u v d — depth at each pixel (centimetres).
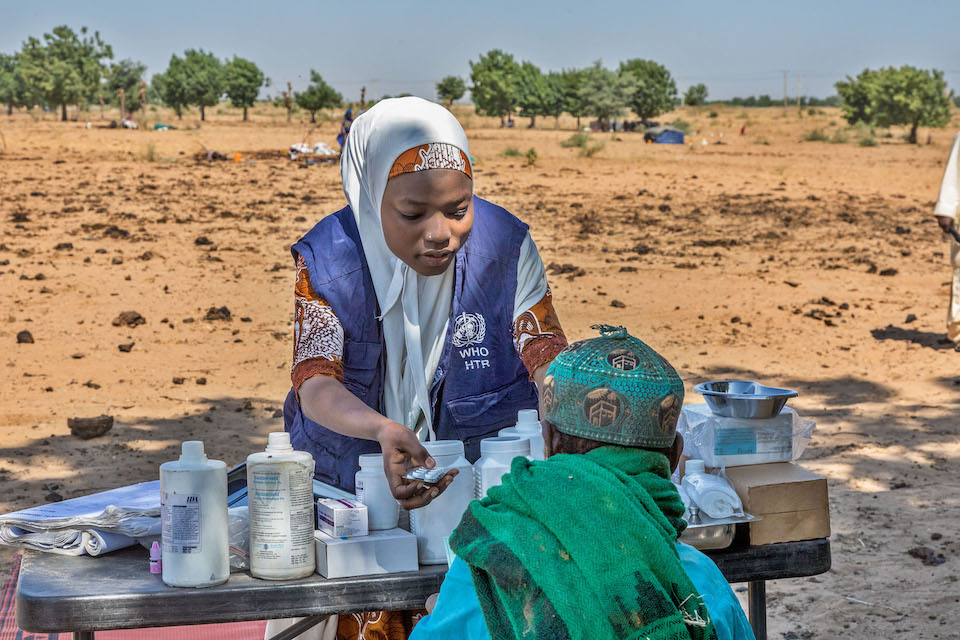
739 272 1313
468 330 276
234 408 746
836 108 14075
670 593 167
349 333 268
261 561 222
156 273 1211
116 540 236
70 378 813
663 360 181
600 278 1253
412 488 227
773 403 259
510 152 3366
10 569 448
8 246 1329
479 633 172
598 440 176
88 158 2802
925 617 416
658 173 2762
